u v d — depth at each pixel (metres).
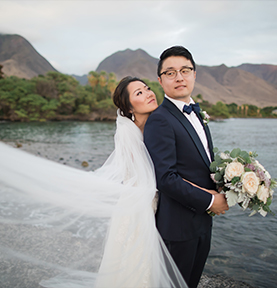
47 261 2.44
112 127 38.84
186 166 1.67
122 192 1.79
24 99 55.62
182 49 1.73
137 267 1.71
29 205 2.13
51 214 2.10
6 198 2.16
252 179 1.51
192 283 1.84
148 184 1.77
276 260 2.90
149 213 1.76
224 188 1.64
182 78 1.70
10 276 2.23
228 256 3.03
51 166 2.21
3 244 2.59
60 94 66.12
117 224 1.83
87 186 1.94
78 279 2.23
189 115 1.77
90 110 65.44
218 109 58.66
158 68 1.81
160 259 1.69
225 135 18.77
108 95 79.12
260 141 14.59
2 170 2.10
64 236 2.92
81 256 2.60
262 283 2.51
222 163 1.66
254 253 3.07
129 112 2.00
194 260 1.77
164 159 1.58
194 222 1.67
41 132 28.78
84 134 26.41
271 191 1.65
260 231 3.62
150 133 1.69
